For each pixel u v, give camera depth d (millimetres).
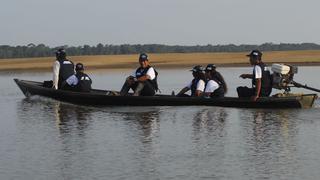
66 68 24578
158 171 11703
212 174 11445
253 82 20844
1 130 16734
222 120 17953
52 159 12789
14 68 71500
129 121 18000
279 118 18266
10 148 14000
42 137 15438
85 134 15773
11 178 11320
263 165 12039
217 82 21234
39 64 76688
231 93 29953
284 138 14820
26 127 17250
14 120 18844
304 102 20547
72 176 11414
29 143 14602
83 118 18922
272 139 14695
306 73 48812
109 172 11664
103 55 97812
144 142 14508
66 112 20656
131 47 108438
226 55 91625
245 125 16938
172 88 34469
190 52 104625
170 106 21219
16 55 99625
